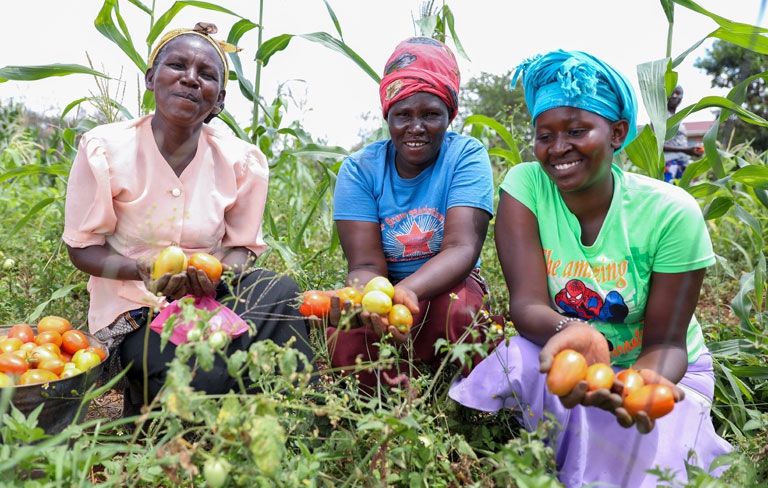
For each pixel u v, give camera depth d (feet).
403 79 8.56
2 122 25.08
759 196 10.80
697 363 7.92
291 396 6.66
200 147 9.07
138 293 8.60
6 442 5.94
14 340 8.01
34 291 11.68
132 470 5.92
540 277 7.95
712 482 5.95
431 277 8.26
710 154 10.46
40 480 5.79
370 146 9.67
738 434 8.09
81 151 8.67
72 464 5.64
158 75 8.45
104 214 8.58
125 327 8.63
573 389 5.96
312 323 7.69
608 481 6.96
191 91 8.41
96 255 8.70
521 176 8.23
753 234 16.28
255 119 12.91
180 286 7.47
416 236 9.20
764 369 9.36
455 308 8.58
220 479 5.19
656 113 9.78
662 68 9.98
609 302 7.77
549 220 8.00
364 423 6.19
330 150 13.00
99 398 9.87
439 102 8.65
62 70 11.37
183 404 5.22
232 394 5.58
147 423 8.43
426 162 9.23
